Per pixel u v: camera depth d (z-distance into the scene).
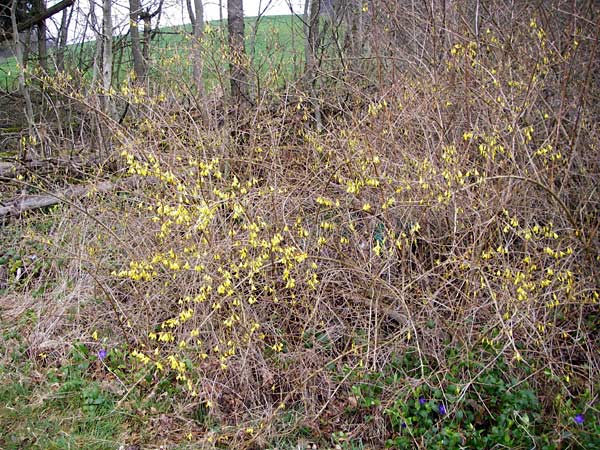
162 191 5.53
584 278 4.48
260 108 5.79
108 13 7.55
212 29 6.71
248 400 4.39
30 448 3.85
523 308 4.23
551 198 4.86
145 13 10.16
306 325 4.49
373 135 5.17
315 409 4.25
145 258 4.83
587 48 5.71
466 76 4.94
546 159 4.85
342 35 8.22
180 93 6.57
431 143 5.30
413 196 4.70
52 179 6.59
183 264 4.62
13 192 6.68
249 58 6.56
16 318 5.21
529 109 5.16
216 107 6.53
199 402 4.21
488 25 6.16
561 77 5.58
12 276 5.83
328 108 6.73
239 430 4.03
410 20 6.47
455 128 5.29
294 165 5.69
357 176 4.58
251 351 4.47
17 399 4.27
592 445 3.55
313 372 4.26
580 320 4.21
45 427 4.04
